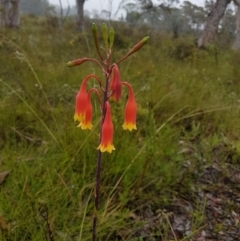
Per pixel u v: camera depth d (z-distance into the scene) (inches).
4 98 21.9
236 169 19.2
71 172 15.1
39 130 19.1
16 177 14.5
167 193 16.0
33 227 12.2
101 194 14.7
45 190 13.7
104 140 8.7
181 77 31.1
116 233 13.4
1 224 11.3
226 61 45.3
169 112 22.8
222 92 30.3
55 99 23.9
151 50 49.3
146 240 13.5
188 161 18.5
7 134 18.0
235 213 15.8
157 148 16.9
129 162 15.7
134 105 8.9
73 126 17.7
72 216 13.3
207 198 16.4
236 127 23.1
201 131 22.2
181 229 14.3
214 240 14.0
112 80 8.7
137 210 14.8
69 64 8.7
